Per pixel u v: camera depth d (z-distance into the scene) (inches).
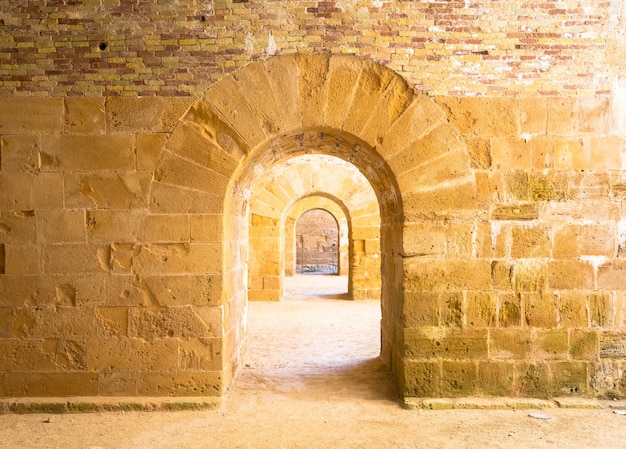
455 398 190.4
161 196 189.2
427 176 191.0
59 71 188.7
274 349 283.0
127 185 189.0
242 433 166.7
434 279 191.0
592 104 191.0
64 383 187.9
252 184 250.1
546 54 190.9
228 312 202.2
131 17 188.5
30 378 187.8
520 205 191.2
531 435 164.4
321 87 190.4
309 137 213.9
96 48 188.5
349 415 181.8
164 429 169.6
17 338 188.1
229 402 193.8
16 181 188.7
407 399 189.9
